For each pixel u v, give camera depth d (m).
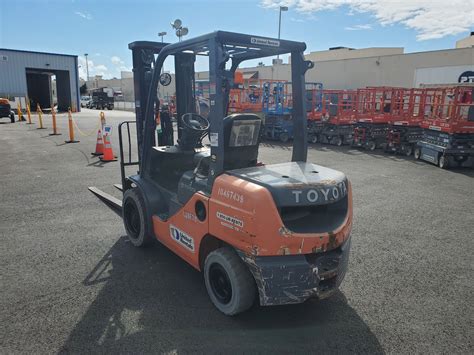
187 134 4.86
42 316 3.46
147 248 5.03
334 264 3.33
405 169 11.04
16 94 35.38
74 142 14.62
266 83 17.73
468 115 10.74
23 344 3.08
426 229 5.93
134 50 5.00
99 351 3.00
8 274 4.26
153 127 4.80
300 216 3.30
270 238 2.99
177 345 3.09
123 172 5.40
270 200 2.98
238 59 4.45
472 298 3.91
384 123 14.95
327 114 16.78
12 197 7.29
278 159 12.32
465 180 9.59
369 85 31.61
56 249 4.96
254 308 3.66
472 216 6.61
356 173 10.28
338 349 3.09
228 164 3.71
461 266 4.65
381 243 5.35
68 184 8.31
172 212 4.21
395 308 3.71
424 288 4.11
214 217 3.40
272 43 3.55
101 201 7.10
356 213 6.71
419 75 25.89
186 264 4.57
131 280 4.16
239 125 3.60
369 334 3.29
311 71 35.78
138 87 5.10
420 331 3.35
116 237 5.40
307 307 3.70
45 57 36.66
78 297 3.79
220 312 3.56
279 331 3.31
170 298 3.80
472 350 3.10
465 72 23.61
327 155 13.62
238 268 3.28
